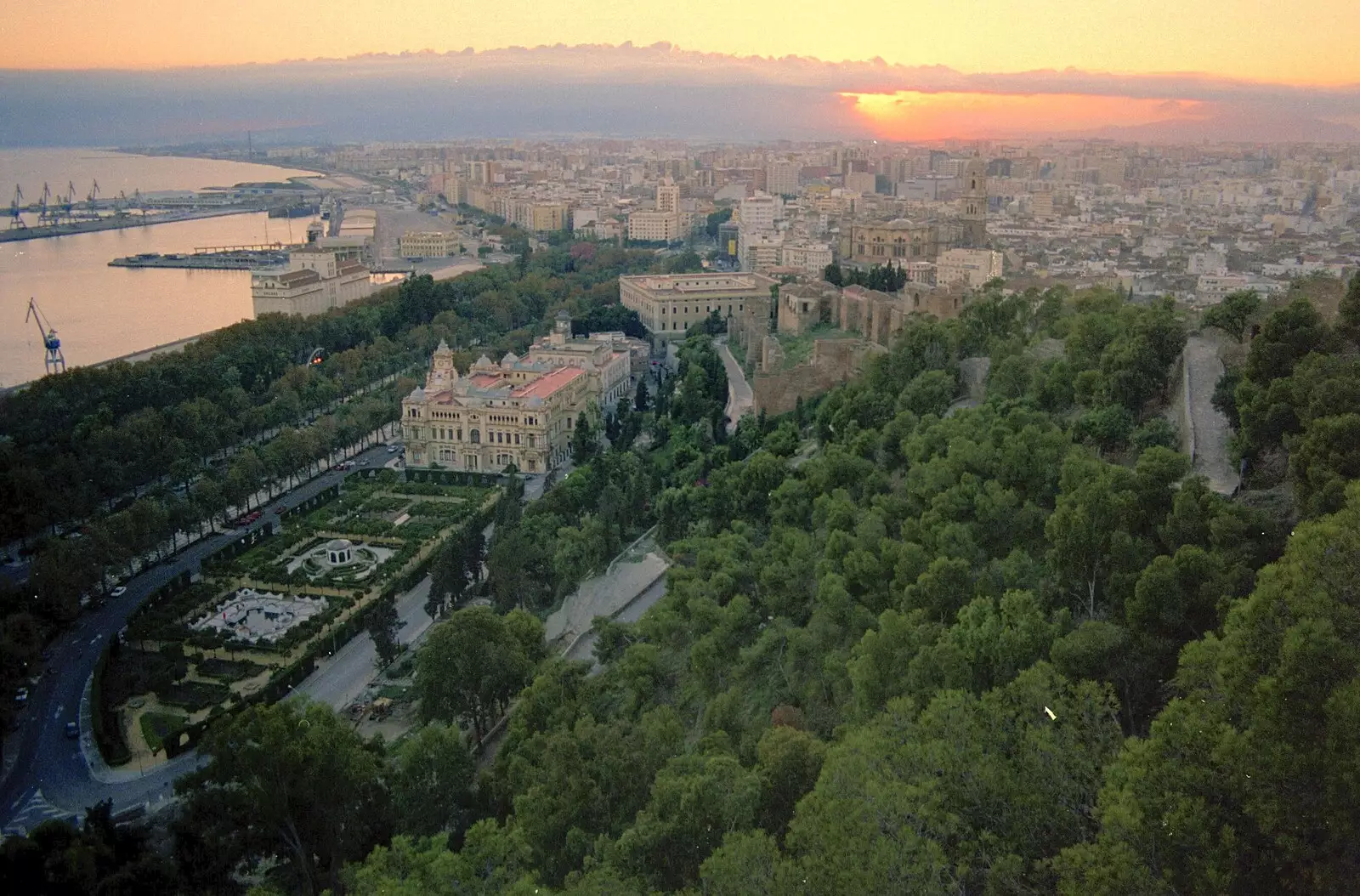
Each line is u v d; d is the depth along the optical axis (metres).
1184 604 143.62
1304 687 103.62
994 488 197.25
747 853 120.38
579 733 179.62
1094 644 138.75
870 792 115.62
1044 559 181.75
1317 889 100.50
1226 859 104.19
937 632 159.25
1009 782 121.44
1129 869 103.19
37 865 156.88
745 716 189.25
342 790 174.88
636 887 133.50
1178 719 113.44
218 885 171.62
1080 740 126.69
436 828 186.38
